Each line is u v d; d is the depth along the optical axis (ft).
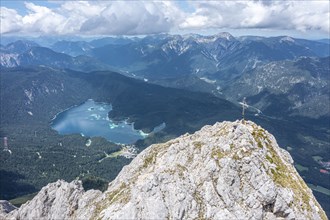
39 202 537.24
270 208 350.43
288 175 378.94
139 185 392.47
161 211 354.95
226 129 426.51
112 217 375.04
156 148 501.56
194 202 357.41
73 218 473.67
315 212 354.95
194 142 437.17
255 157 377.50
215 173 376.07
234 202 351.87
